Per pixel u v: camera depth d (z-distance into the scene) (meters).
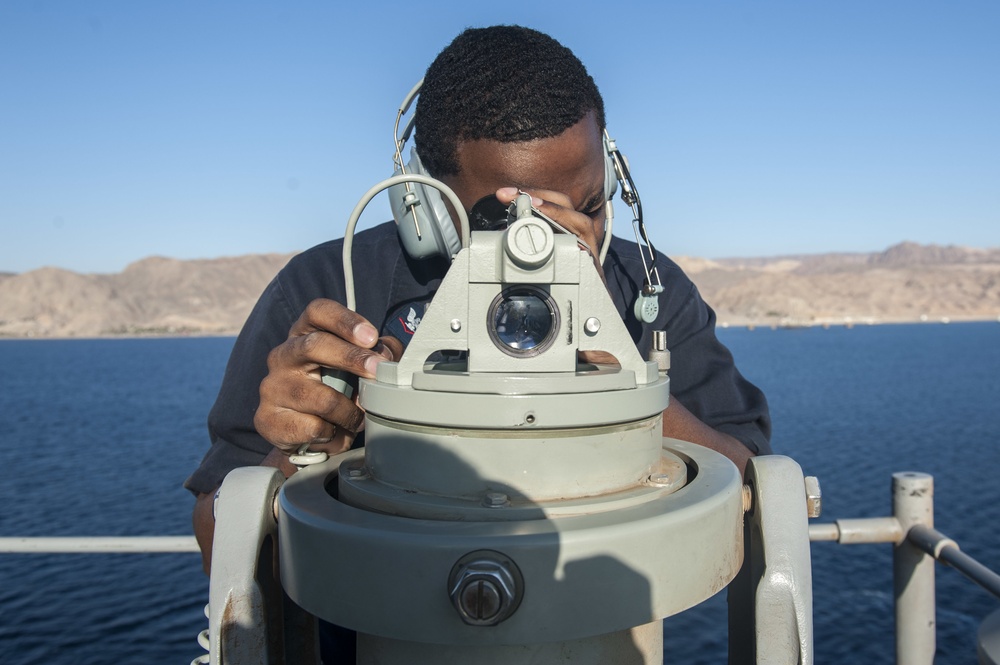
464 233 1.09
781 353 99.25
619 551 0.85
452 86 1.38
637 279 1.90
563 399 0.90
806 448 33.34
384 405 0.97
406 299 1.81
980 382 63.16
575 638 0.84
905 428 38.53
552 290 0.97
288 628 1.17
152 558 20.42
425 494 0.94
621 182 1.43
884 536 2.17
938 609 16.09
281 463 1.36
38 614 16.64
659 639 1.04
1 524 23.48
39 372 92.25
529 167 1.35
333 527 0.88
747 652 1.17
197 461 33.69
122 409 54.47
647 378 1.01
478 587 0.80
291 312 1.80
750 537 1.11
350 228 1.16
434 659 0.92
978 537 20.59
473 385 0.91
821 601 16.64
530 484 0.92
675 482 1.03
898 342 124.69
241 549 1.00
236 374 1.74
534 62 1.36
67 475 30.92
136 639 15.32
